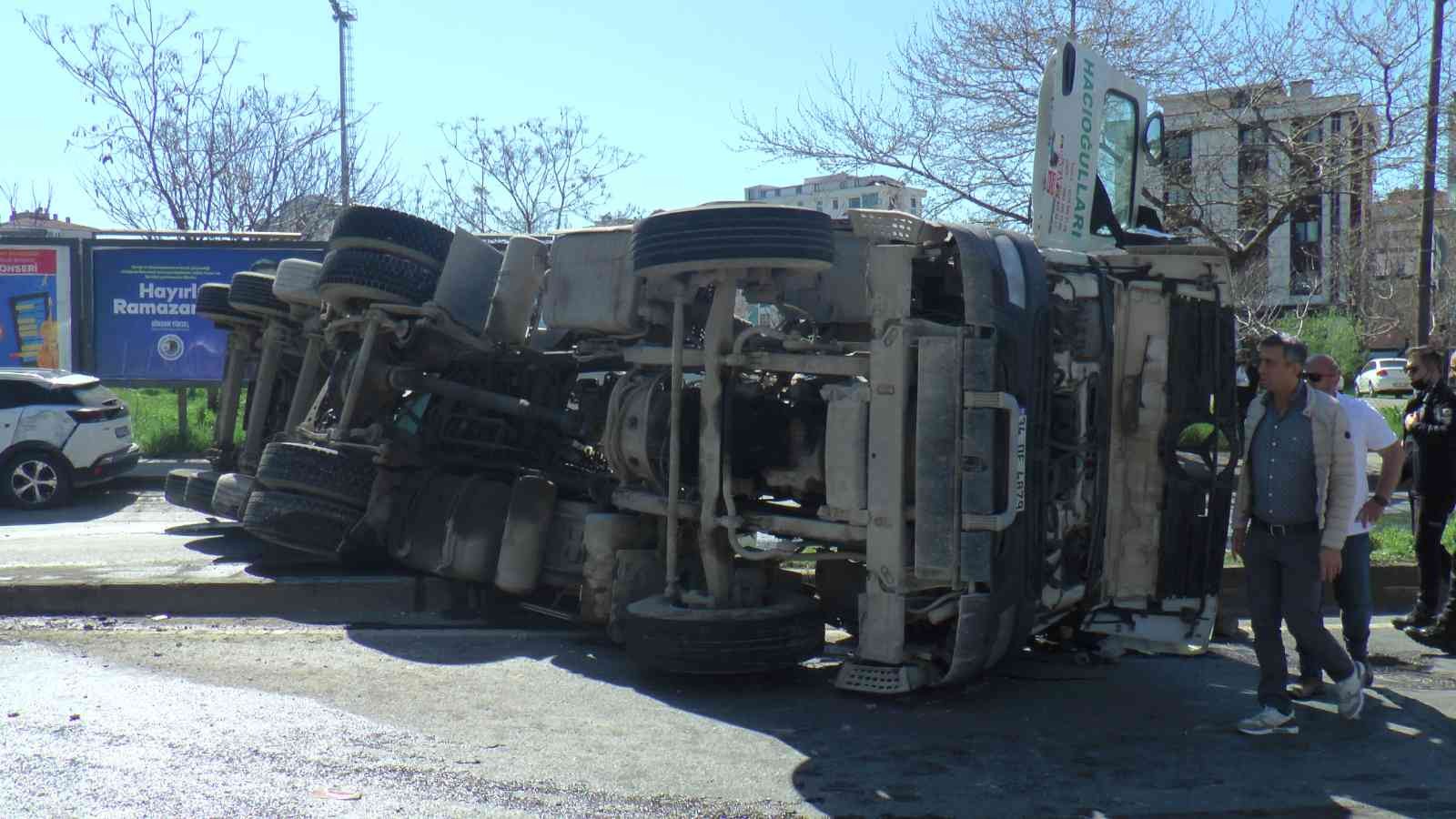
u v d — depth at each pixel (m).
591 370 8.07
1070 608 6.86
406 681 6.36
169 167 28.12
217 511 10.40
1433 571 7.86
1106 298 6.58
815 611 6.50
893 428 5.97
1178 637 7.16
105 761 4.93
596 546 7.17
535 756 5.17
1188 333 7.09
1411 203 18.88
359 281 8.05
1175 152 16.80
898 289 5.95
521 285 8.20
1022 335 5.83
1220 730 5.73
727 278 6.21
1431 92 15.34
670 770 5.03
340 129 29.86
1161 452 7.05
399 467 8.27
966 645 5.76
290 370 10.91
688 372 7.07
